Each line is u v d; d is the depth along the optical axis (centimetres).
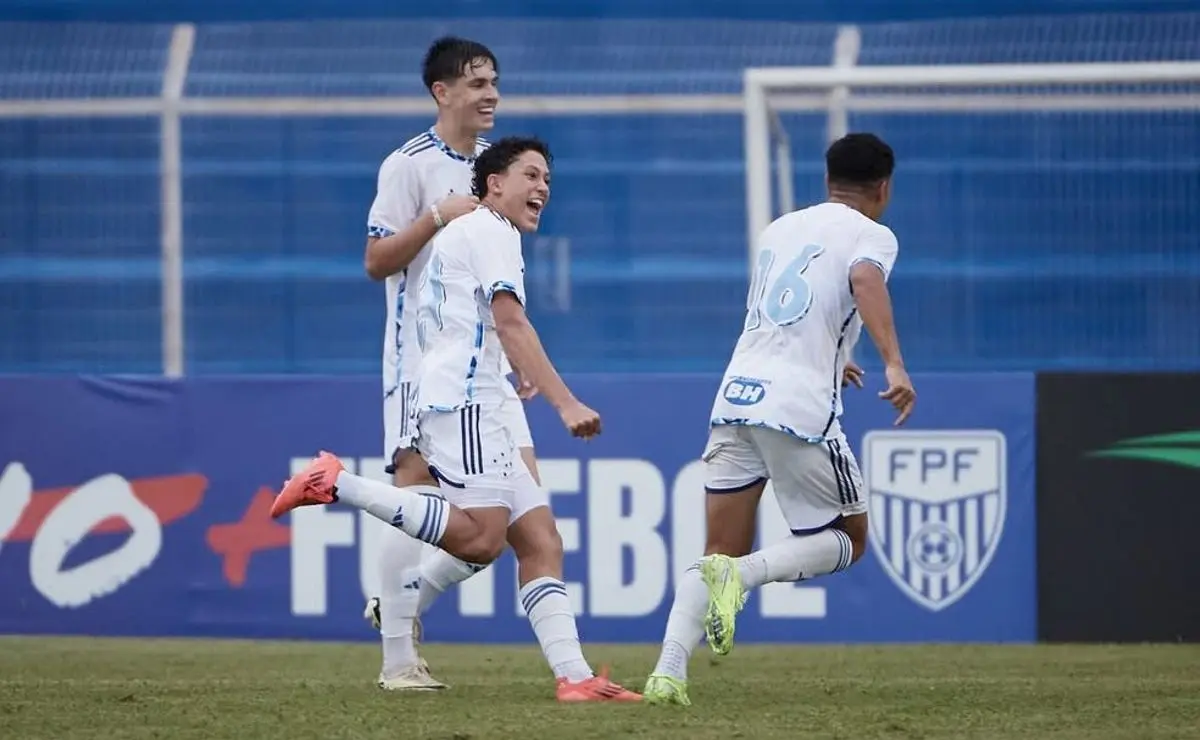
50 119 4028
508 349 1667
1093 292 3972
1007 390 2786
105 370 3984
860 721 1595
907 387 1645
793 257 1719
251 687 2033
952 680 2180
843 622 2789
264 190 4153
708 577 1644
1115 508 2781
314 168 4162
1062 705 1803
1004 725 1583
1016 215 4003
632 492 2791
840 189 1789
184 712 1692
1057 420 2791
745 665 2436
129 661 2481
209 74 4019
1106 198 4000
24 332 3988
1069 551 2783
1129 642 2777
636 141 4159
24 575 2839
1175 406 2784
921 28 4128
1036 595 2781
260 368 4019
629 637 2784
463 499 1702
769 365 1698
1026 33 4125
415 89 4059
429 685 1955
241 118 4150
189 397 2838
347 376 2830
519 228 1742
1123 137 3991
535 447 2795
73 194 4025
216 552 2827
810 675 2270
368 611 2050
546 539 1784
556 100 3953
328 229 4150
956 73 3825
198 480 2828
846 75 3841
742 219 4128
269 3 4044
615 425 2794
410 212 1977
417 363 1944
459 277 1714
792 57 4109
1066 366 3959
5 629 2844
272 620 2819
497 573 2803
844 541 1728
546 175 1744
